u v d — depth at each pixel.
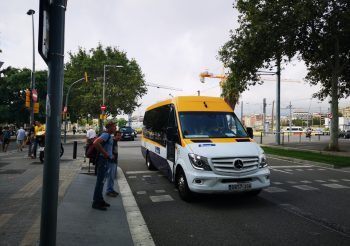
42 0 2.59
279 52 20.27
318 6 18.20
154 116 11.43
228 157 6.70
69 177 9.70
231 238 4.97
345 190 8.64
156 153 10.59
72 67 52.66
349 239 4.91
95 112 51.12
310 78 26.88
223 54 22.34
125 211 6.30
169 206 6.93
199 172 6.70
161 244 4.74
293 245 4.67
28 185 8.36
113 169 7.77
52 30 2.77
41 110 41.44
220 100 9.02
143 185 9.38
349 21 18.31
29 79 42.00
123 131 37.03
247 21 20.91
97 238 4.67
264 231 5.28
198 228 5.46
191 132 7.77
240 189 6.66
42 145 13.99
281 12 18.73
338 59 21.12
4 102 41.72
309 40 20.39
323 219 5.94
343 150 20.91
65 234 4.70
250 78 23.12
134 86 52.22
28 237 4.46
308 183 9.72
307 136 42.91
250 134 8.16
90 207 6.38
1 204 6.32
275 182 9.87
